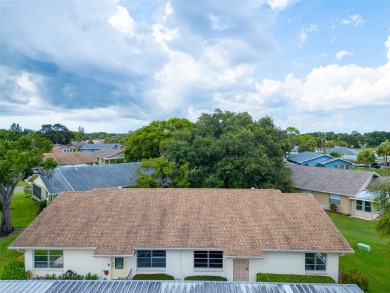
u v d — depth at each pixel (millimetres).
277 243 18766
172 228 20125
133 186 43438
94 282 13336
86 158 73500
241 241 18953
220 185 35656
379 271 21031
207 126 42750
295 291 12664
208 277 18750
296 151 96000
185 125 56500
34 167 30766
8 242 26453
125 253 18141
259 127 40719
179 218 21156
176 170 34156
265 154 35188
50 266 19484
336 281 18797
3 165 27000
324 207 40062
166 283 13273
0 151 28188
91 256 19344
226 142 34688
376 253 24078
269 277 17797
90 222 20672
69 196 23625
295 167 48031
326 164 60094
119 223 20594
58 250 19375
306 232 19625
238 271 19141
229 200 23328
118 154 78562
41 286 12953
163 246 18641
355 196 36031
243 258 18422
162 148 39688
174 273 19266
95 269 19344
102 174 42781
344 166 61188
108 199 23391
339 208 38375
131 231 19828
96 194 24016
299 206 22312
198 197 23750
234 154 35281
